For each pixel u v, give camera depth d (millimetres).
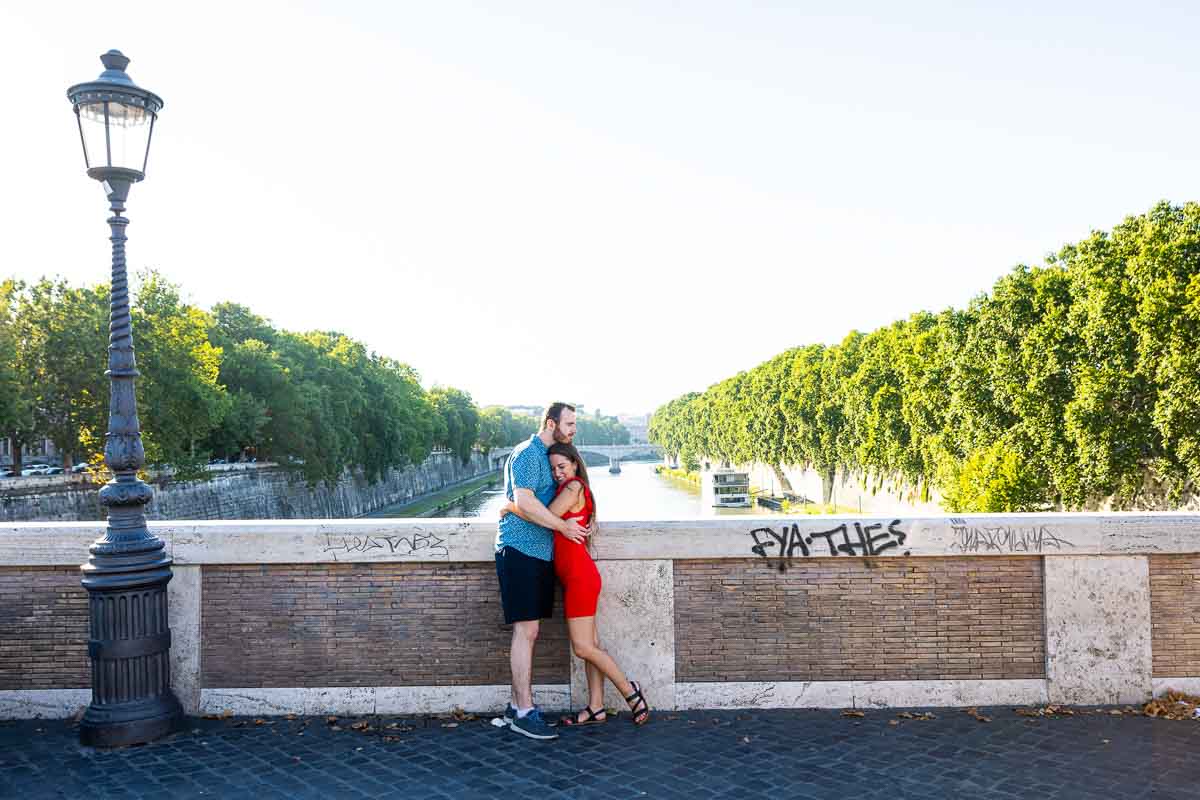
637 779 5211
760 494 99438
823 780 5172
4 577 6840
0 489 40688
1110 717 6367
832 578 6773
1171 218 34750
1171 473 33000
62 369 45250
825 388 73750
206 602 6797
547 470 6137
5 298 44719
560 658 6758
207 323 62844
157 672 6184
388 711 6707
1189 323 31641
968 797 4898
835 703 6703
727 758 5574
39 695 6762
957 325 48219
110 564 6039
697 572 6777
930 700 6707
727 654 6746
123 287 6246
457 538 6730
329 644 6773
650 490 134125
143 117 6230
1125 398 34156
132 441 6180
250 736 6156
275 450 66000
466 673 6758
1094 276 36031
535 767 5441
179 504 53312
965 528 6715
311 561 6742
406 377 114625
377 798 4961
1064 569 6703
